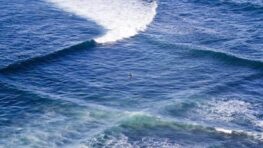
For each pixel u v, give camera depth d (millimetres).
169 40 119312
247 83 100812
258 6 141125
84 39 117875
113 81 100250
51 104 89438
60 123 83750
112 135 80625
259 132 82875
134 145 78562
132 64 108188
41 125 83062
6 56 106188
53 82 98375
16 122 83812
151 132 81938
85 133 81000
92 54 111312
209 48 114750
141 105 91250
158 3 143750
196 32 124688
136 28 125438
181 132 82250
